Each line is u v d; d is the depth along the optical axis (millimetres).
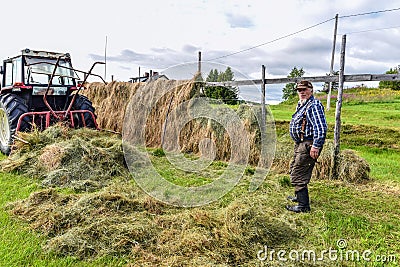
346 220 3121
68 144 4621
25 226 2748
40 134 5020
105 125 8539
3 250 2354
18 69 5832
